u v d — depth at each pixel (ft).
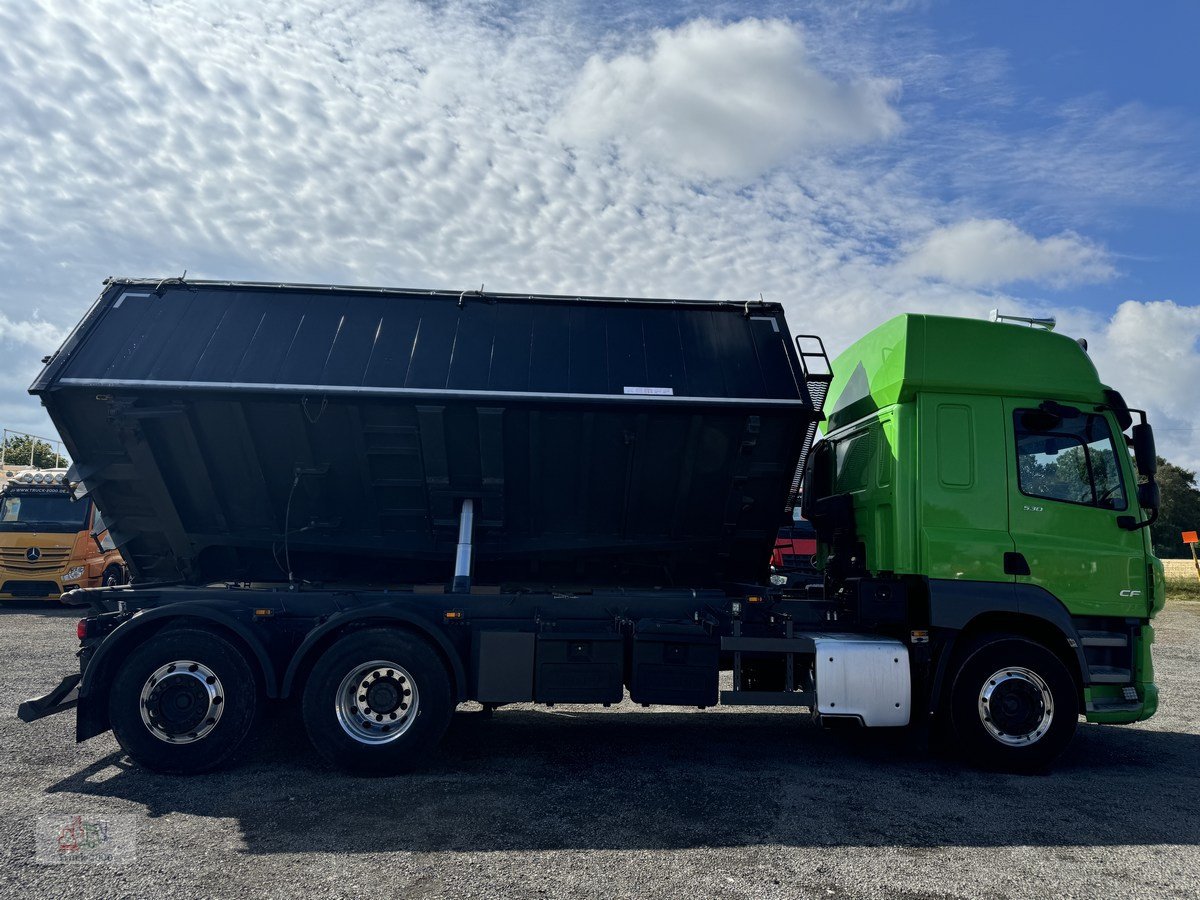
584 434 21.33
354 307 21.97
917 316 21.83
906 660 20.68
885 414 22.30
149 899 12.08
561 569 23.76
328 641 19.63
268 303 21.89
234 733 18.81
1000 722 20.39
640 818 16.08
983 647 20.63
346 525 22.68
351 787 17.94
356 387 20.45
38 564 54.65
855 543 23.70
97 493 21.72
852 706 20.36
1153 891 13.04
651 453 21.74
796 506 23.94
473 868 13.44
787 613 22.12
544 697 19.67
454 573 21.80
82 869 13.15
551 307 22.49
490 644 19.81
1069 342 22.43
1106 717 21.22
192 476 21.57
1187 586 87.40
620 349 21.67
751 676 21.71
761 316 22.63
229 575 23.52
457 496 21.89
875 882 13.20
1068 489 21.72
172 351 20.74
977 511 21.27
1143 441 21.12
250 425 20.95
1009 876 13.55
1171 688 33.76
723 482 22.15
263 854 13.94
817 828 15.71
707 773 19.60
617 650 20.02
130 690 18.66
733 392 21.09
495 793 17.58
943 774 20.06
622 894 12.55
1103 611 21.26
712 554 23.66
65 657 34.06
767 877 13.30
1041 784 19.27
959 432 21.59
